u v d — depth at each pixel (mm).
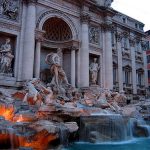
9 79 26922
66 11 34250
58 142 16219
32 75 27969
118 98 34219
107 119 19812
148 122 26969
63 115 19375
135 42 48281
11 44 28656
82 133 19219
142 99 43875
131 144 19172
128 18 47750
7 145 13992
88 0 35906
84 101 28719
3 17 27688
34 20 29281
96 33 38438
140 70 48438
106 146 17516
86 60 34375
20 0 29453
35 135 14961
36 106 21000
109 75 37781
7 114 18422
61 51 34656
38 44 30250
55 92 28562
